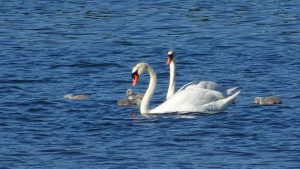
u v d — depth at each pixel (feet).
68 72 122.21
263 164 80.38
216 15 169.99
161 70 125.29
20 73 120.88
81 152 84.28
